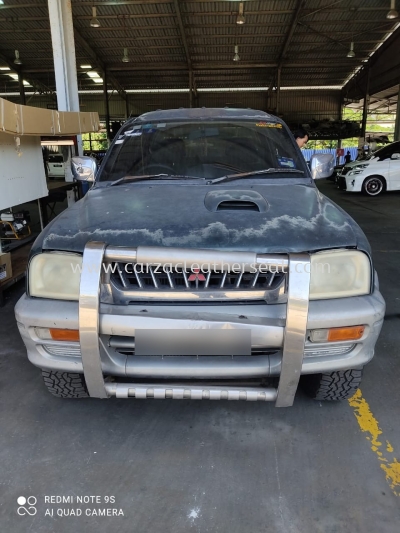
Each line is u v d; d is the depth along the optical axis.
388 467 1.91
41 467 1.93
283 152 2.87
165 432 2.16
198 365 1.77
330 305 1.77
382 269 4.79
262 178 2.69
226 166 2.75
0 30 16.02
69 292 1.83
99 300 1.71
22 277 4.09
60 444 2.07
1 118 3.17
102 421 2.25
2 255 3.80
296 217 1.99
